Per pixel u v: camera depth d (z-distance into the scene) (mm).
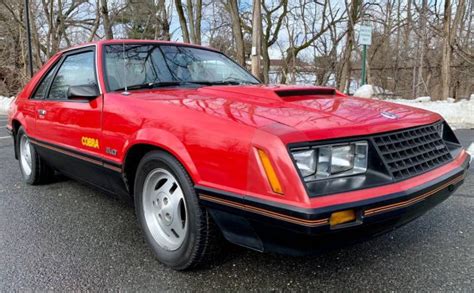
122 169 2684
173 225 2461
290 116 2094
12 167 5344
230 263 2516
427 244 2777
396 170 2045
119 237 2971
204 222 2211
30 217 3404
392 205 1924
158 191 2557
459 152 2717
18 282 2330
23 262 2578
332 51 19141
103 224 3234
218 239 2285
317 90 2859
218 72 3598
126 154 2621
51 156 3725
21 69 25594
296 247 1864
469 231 2992
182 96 2672
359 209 1831
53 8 23078
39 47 23859
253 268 2457
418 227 3080
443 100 12430
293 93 2684
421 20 16641
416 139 2303
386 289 2215
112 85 2977
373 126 2092
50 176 4406
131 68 3148
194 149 2166
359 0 17094
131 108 2613
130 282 2322
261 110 2209
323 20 19391
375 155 2014
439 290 2195
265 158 1867
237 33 14203
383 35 18500
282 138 1837
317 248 1852
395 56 18922
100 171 2953
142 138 2441
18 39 26266
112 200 3859
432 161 2352
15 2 23391
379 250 2693
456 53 16203
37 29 24500
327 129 1944
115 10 21453
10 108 4695
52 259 2619
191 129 2205
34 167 4227
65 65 3693
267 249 1992
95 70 3086
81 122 3066
